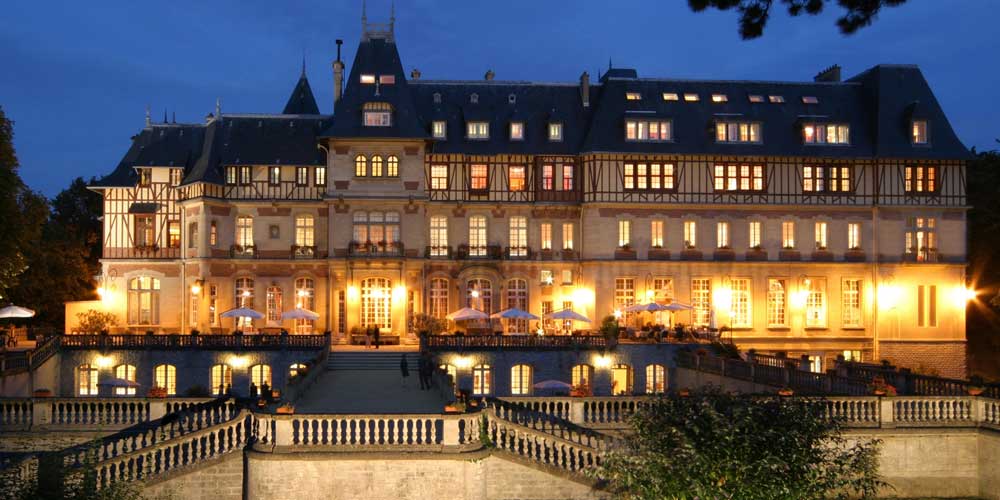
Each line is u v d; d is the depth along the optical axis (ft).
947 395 83.76
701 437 55.06
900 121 162.20
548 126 162.81
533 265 160.86
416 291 156.76
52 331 162.40
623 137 158.71
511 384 136.77
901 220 159.94
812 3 53.88
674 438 55.62
